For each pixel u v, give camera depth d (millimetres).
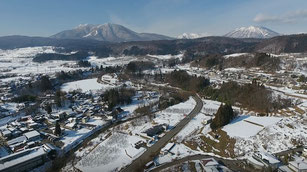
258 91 102312
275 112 87875
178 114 95125
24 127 84125
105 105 109938
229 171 51438
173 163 57281
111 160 59906
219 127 76125
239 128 73812
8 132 77625
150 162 56656
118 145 68188
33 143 69500
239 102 104938
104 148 66750
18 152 60438
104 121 90125
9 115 99938
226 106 79938
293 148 60750
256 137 66812
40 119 91688
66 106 112375
